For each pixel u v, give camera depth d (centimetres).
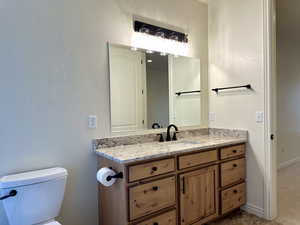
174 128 251
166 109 248
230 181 228
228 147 226
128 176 157
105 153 176
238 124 253
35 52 167
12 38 158
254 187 238
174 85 254
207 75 285
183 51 262
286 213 239
